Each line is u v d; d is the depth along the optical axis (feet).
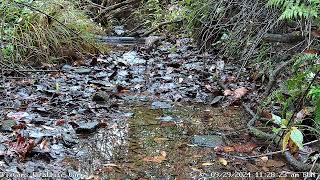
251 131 9.57
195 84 13.84
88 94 12.53
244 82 13.78
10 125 9.61
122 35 23.75
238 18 16.34
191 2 21.07
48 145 8.79
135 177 7.69
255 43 14.29
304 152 8.60
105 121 10.39
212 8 18.44
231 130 9.96
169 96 12.63
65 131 9.59
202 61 16.89
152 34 22.88
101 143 9.10
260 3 15.12
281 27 14.56
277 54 13.76
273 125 10.10
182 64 16.58
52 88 12.98
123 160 8.34
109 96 12.42
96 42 18.76
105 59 17.28
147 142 9.21
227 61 16.16
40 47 15.97
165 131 9.86
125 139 9.34
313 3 11.19
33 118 10.21
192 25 19.81
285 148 8.31
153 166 8.14
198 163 8.32
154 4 25.40
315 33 12.28
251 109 11.34
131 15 25.89
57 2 18.20
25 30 16.05
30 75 14.38
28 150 8.28
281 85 11.24
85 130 9.61
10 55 14.98
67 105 11.37
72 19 18.21
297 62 9.78
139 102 12.01
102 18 25.91
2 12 16.34
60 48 16.53
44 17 16.72
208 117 10.84
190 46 19.26
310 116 9.48
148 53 18.89
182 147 9.02
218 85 13.67
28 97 11.97
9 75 14.16
